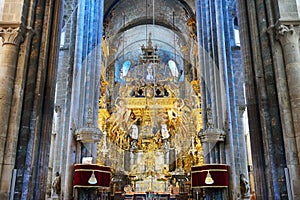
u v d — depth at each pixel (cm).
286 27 989
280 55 1007
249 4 1153
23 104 1019
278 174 940
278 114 984
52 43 1173
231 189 1614
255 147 1059
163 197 1850
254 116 1081
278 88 983
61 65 2325
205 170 1568
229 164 1653
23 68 1023
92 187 1508
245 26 1177
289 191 899
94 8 2030
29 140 1005
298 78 947
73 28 2073
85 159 1573
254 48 1102
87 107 1777
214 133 1680
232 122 1797
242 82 2269
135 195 1852
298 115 922
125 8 2947
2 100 959
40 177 1048
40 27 1120
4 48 1006
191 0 2794
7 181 917
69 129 1709
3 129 944
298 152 907
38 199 1025
